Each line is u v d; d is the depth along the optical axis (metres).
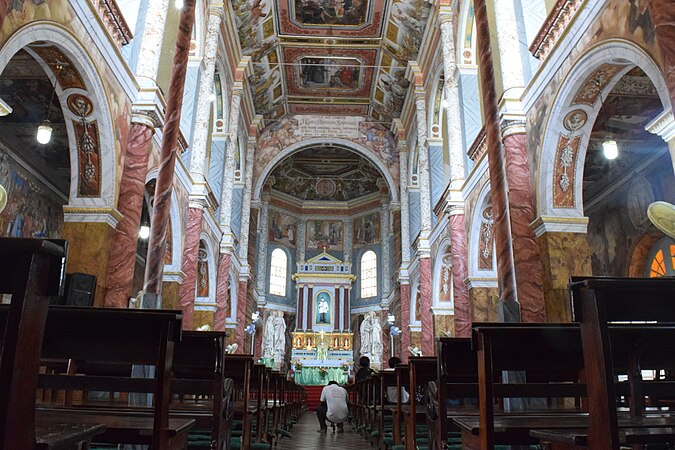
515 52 10.31
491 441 3.36
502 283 7.57
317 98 26.06
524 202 9.30
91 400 6.57
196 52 14.75
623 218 14.81
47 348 2.94
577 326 3.44
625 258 14.70
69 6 7.18
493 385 3.47
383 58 22.38
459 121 14.85
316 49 22.33
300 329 30.78
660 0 5.26
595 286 2.59
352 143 26.94
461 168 14.53
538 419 4.02
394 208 26.17
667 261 13.55
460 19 14.93
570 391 3.53
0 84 10.13
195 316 16.94
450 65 15.28
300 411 18.77
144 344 2.98
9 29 5.92
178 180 12.92
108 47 8.40
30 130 11.80
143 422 3.23
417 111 20.25
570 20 8.23
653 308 2.72
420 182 19.67
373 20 20.75
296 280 31.78
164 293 12.86
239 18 18.66
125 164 9.16
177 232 13.15
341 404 11.60
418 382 6.04
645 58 6.30
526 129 9.75
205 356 4.25
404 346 22.44
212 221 16.89
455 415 4.85
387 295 29.61
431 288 18.45
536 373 6.12
